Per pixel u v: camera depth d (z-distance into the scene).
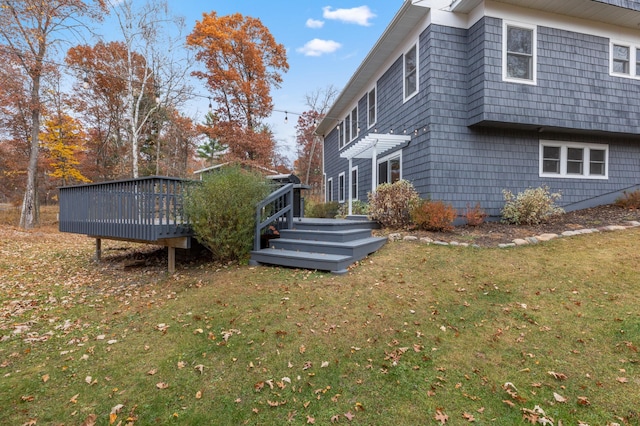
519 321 3.52
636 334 3.15
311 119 29.45
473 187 8.05
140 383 2.66
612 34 8.47
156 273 5.84
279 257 5.36
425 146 8.00
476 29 7.69
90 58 17.30
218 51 20.80
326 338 3.25
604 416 2.23
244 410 2.36
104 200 6.21
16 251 8.20
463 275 4.75
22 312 4.22
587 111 8.22
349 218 9.62
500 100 7.52
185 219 5.62
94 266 6.71
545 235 6.36
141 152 23.44
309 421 2.25
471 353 2.99
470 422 2.21
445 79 7.88
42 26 13.36
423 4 7.68
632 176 9.50
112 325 3.77
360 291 4.28
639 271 4.55
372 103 11.79
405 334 3.31
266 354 3.02
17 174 17.03
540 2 7.55
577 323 3.42
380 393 2.51
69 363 2.96
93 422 2.25
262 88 21.95
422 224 7.12
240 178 5.65
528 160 8.46
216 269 5.55
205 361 2.95
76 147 17.55
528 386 2.54
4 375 2.79
